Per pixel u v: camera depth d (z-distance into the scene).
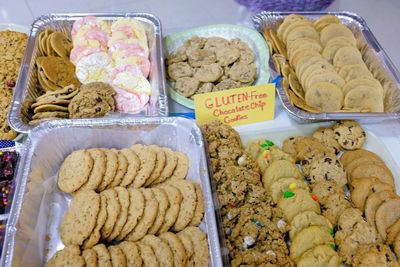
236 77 1.91
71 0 2.31
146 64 1.84
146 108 1.74
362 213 1.47
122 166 1.41
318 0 2.24
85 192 1.32
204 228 1.36
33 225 1.29
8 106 1.71
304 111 1.71
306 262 1.27
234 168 1.47
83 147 1.51
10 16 2.18
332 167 1.59
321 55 1.95
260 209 1.39
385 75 1.89
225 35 2.14
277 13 2.18
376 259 1.30
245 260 1.25
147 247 1.23
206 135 1.56
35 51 1.85
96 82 1.73
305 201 1.44
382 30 2.27
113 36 1.93
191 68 1.95
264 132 1.76
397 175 1.65
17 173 1.32
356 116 1.68
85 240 1.24
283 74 1.87
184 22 2.25
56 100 1.61
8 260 1.13
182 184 1.42
